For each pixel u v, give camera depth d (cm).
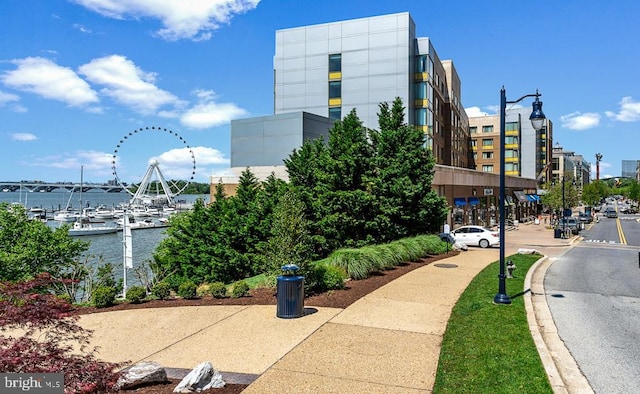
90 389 541
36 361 537
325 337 962
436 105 5197
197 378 702
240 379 750
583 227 6100
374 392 688
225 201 2352
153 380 737
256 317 1138
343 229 2075
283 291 1120
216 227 2200
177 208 11912
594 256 2850
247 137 3791
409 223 2406
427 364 802
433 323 1066
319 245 2127
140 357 878
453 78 6266
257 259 1967
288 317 1116
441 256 2327
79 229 7019
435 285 1531
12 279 2128
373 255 1766
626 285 1720
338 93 4788
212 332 1026
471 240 3197
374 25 4675
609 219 8469
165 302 1349
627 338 1015
